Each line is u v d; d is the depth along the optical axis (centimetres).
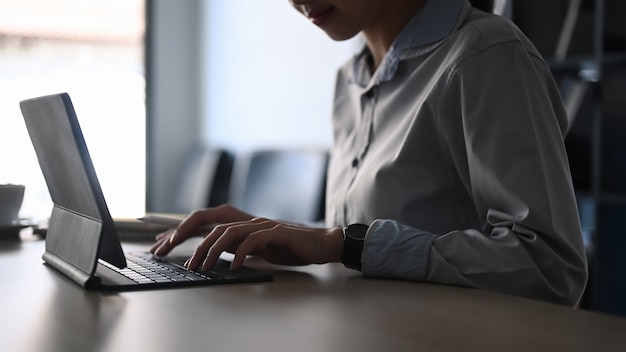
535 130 101
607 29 222
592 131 234
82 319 70
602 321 71
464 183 112
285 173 285
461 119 109
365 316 72
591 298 226
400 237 98
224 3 457
